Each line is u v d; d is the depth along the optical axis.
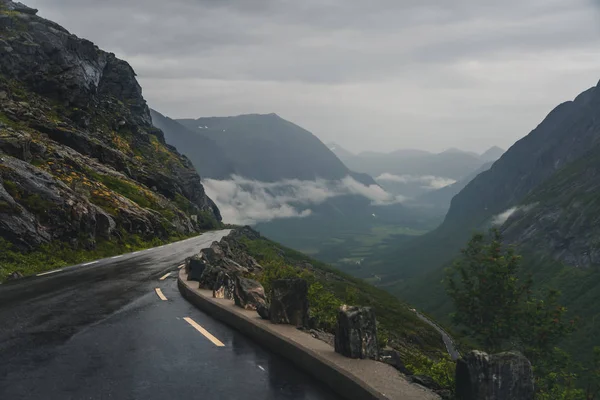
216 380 6.66
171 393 6.07
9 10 113.38
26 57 94.56
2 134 43.09
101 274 20.16
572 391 11.94
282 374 7.04
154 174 92.12
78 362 7.33
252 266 30.86
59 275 19.44
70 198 32.25
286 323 9.11
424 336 42.91
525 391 4.96
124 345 8.48
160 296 14.62
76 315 11.11
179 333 9.59
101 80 139.25
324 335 8.98
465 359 5.05
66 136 67.19
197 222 92.56
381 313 46.16
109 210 43.31
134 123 124.75
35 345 8.26
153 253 34.38
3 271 19.11
